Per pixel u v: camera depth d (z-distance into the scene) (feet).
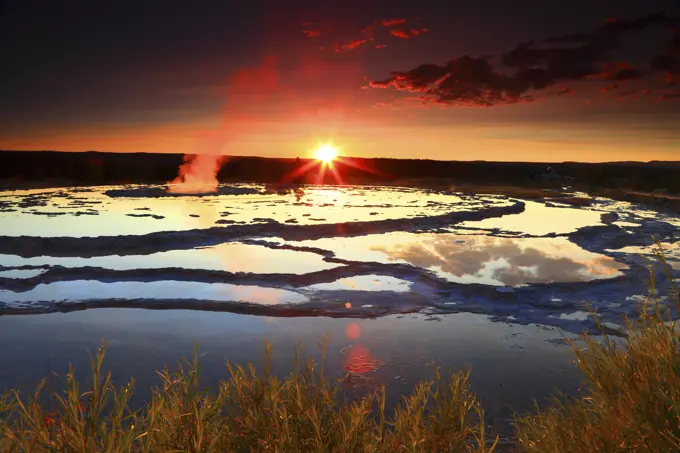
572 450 6.99
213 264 36.42
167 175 127.65
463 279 32.96
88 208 64.13
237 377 8.42
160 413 7.44
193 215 58.80
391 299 28.76
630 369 7.18
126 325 24.34
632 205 79.61
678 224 57.82
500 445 13.28
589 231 50.93
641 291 29.94
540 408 16.12
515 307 27.66
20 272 33.60
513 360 20.45
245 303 27.63
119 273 33.14
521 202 78.64
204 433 7.25
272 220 55.26
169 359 20.25
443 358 20.67
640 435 6.42
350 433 7.48
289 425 7.65
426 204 74.69
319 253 40.75
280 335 23.24
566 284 31.30
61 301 27.84
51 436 6.81
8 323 24.58
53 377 18.34
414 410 8.67
